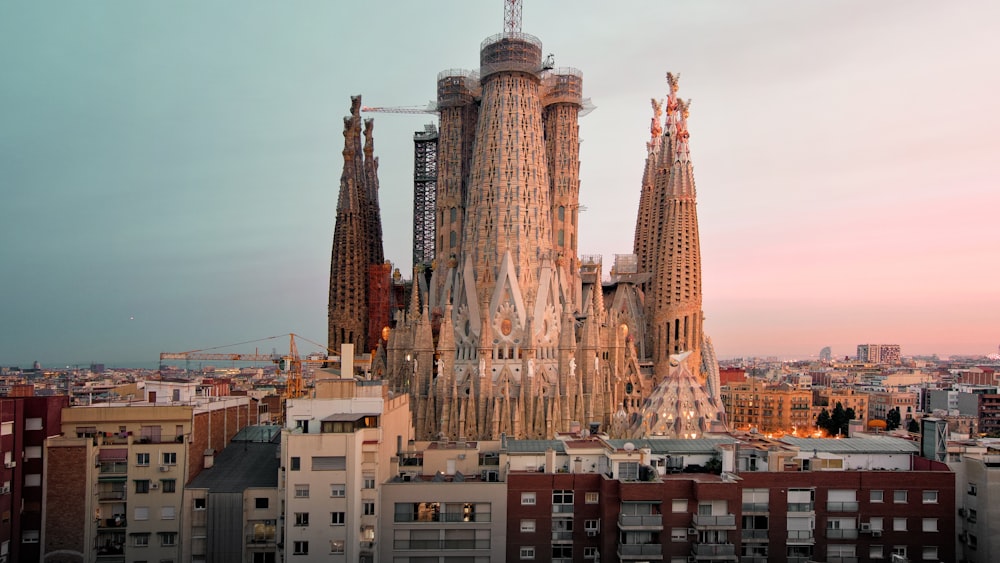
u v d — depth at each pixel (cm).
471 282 15688
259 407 13238
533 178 15962
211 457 8088
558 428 13962
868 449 7681
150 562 7419
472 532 7075
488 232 15775
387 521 7081
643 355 16588
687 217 15888
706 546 6700
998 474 6969
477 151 16225
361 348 17600
